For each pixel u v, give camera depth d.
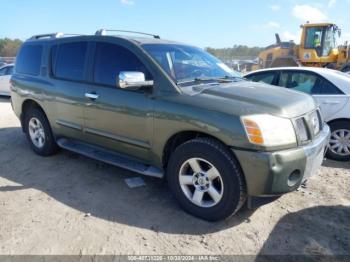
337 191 4.21
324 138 3.65
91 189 4.19
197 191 3.46
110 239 3.12
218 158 3.20
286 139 3.12
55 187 4.25
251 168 3.05
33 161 5.21
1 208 3.68
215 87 3.65
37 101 5.17
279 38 18.78
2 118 8.85
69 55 4.73
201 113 3.27
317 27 16.16
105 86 4.15
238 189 3.17
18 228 3.28
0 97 13.79
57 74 4.88
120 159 4.25
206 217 3.42
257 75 6.30
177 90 3.55
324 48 16.27
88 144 4.63
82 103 4.41
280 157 3.04
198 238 3.16
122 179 4.50
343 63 15.88
